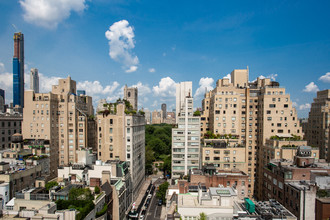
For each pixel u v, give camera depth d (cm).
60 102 10594
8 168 6556
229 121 9850
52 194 5188
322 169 6025
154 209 9688
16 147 8719
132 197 9525
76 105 11025
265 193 7300
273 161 7394
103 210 5428
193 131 9506
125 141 9781
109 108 10394
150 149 17250
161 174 15438
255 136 9906
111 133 9812
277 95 9169
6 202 5700
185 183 6059
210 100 10869
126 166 8738
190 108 9588
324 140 11412
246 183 6006
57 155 10450
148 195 11038
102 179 6594
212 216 4156
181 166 9544
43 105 9931
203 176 6106
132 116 9831
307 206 4984
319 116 11956
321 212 4716
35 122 9981
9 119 11544
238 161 8319
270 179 6894
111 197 6450
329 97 11881
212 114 10262
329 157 11075
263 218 4106
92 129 12412
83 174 7112
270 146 8431
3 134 11119
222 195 4438
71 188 5562
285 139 8238
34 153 8600
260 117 9538
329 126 11112
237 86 11406
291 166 6538
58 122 10562
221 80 11362
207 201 4475
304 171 5972
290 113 9169
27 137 10050
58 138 10562
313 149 7850
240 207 4662
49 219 4134
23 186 6531
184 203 4588
